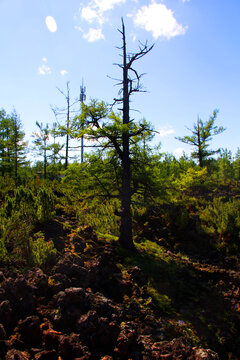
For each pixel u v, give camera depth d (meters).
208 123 28.75
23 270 6.02
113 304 5.91
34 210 9.16
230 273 9.29
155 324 5.75
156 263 9.20
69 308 4.96
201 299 7.70
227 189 25.72
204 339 6.02
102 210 13.66
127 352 4.55
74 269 6.44
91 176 10.69
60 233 9.00
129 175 10.50
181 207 16.91
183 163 31.66
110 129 9.27
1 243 6.25
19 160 32.31
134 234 13.05
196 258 11.86
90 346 4.38
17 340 4.06
